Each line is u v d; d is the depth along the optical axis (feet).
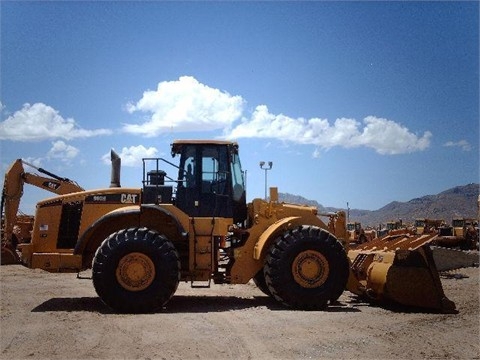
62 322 25.81
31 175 44.14
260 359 19.29
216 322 25.80
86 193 32.42
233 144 33.83
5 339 22.08
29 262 31.53
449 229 118.21
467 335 23.57
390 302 31.55
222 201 32.94
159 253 29.12
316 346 21.15
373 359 19.51
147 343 21.42
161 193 32.01
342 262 30.81
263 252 31.78
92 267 29.43
